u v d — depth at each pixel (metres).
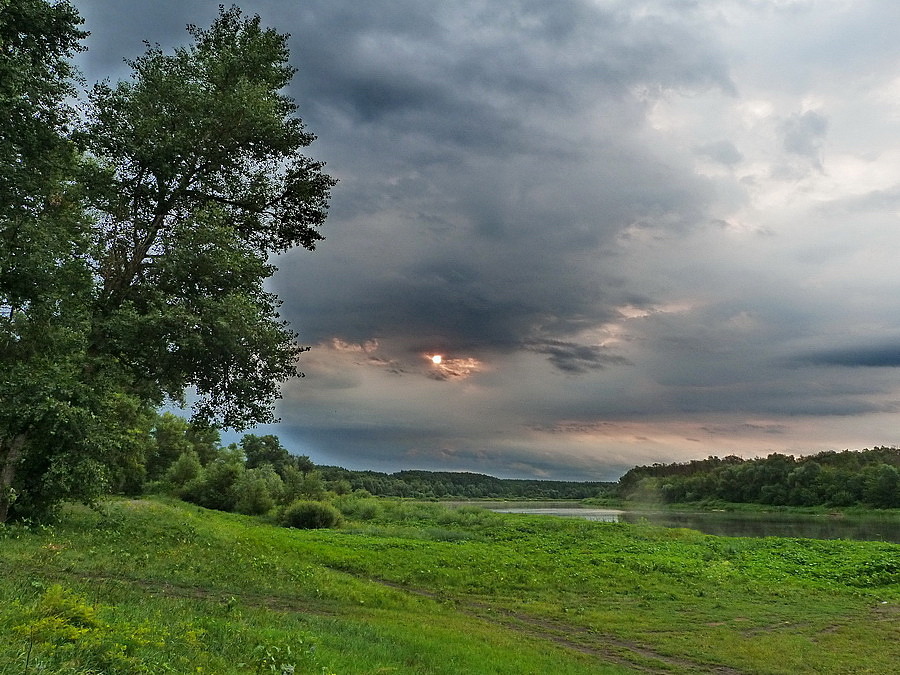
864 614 18.84
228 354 18.89
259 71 22.38
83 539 18.42
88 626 6.53
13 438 19.19
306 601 14.88
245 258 19.98
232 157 21.89
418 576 22.55
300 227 23.72
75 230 19.38
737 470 133.00
